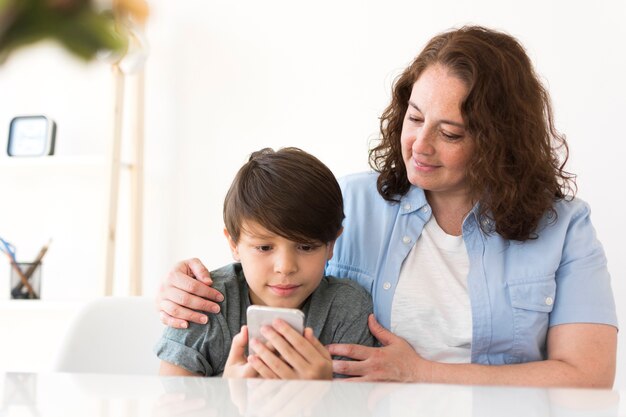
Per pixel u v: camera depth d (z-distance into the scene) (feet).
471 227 3.74
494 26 6.59
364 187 4.12
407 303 3.69
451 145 3.39
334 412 1.51
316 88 7.04
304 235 3.42
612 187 6.27
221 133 7.23
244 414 1.49
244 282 3.79
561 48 6.42
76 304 6.75
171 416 1.45
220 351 3.49
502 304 3.59
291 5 7.13
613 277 6.23
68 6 0.60
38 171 7.39
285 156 3.69
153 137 7.37
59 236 7.55
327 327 3.64
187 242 7.23
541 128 3.59
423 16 6.79
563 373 3.32
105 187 6.64
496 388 1.84
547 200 3.59
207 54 7.30
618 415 1.51
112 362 3.72
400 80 3.82
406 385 1.87
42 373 2.12
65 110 7.57
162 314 3.52
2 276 7.62
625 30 6.28
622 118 6.27
